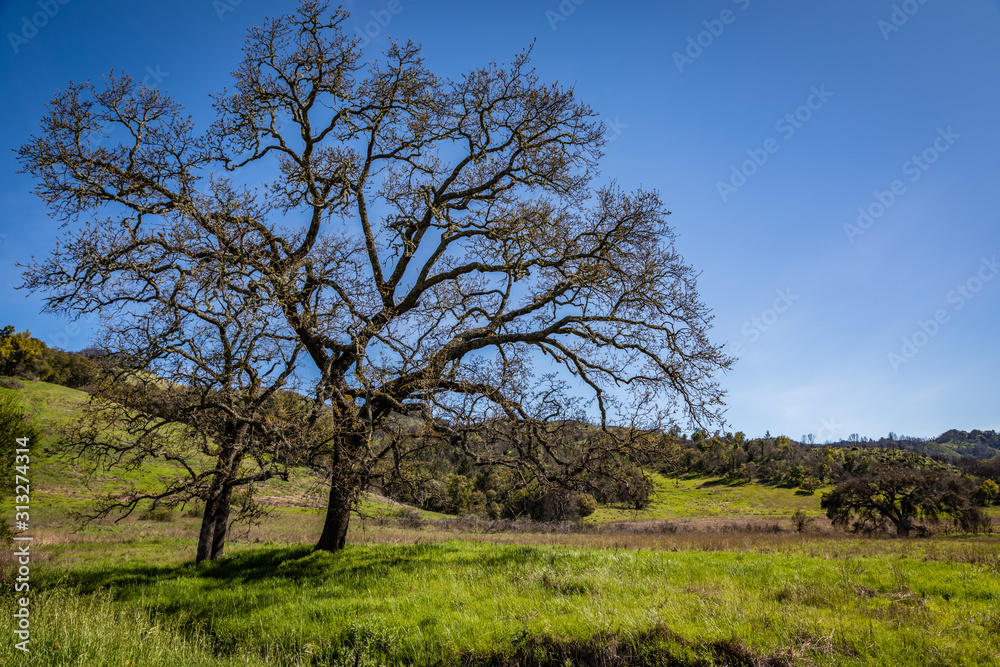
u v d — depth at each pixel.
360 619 8.57
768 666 6.19
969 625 7.09
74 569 14.61
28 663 6.29
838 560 12.47
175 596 11.45
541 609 8.47
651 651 6.73
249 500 15.37
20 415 16.81
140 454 13.65
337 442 12.05
